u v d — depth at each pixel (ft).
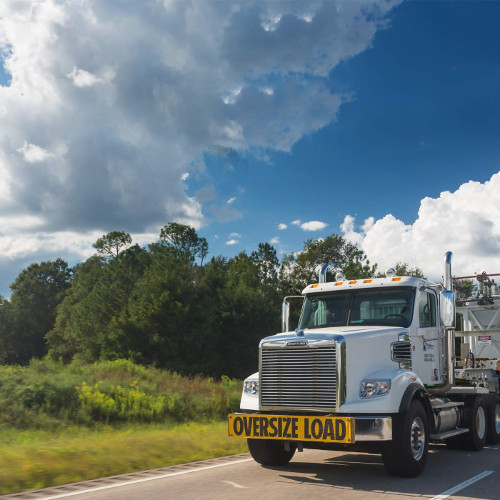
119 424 48.01
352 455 34.12
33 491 22.89
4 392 46.85
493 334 49.19
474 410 36.11
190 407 58.85
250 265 243.19
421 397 28.40
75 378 58.08
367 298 32.30
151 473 27.30
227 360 188.75
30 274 371.15
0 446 33.01
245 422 27.25
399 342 29.55
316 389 26.48
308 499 22.00
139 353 159.63
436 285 34.50
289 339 27.63
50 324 356.79
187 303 166.61
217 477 26.45
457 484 25.20
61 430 41.75
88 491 22.94
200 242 265.13
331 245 248.52
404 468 26.32
